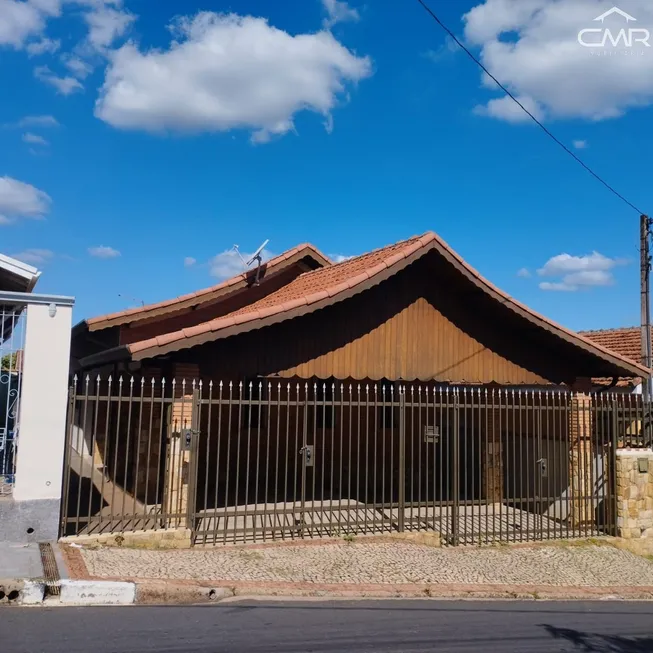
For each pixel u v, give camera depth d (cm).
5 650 476
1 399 795
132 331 1263
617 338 1928
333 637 556
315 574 759
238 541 869
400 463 966
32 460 741
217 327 873
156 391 1047
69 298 766
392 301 1074
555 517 1073
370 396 1450
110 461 1324
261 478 1355
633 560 988
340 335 1026
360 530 962
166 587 636
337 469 1416
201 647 506
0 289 888
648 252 1516
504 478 1321
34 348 751
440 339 1105
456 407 986
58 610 578
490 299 1083
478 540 988
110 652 484
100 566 682
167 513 832
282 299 1247
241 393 870
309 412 1404
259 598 667
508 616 679
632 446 1137
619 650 585
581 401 1141
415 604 698
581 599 795
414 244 1031
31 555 689
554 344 1168
